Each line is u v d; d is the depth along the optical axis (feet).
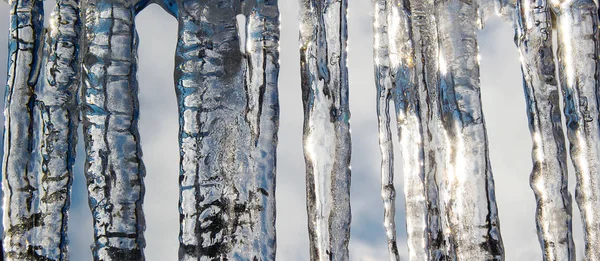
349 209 5.94
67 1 6.06
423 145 6.36
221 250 5.55
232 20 6.15
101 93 5.80
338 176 5.97
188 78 5.91
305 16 6.32
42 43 6.04
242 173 5.78
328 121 6.07
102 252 5.47
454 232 6.07
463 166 6.17
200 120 5.83
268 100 5.97
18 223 5.56
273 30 6.16
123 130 5.77
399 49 6.60
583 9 6.44
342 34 6.30
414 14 6.70
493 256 5.93
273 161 5.87
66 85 5.91
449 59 6.41
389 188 6.25
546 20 6.37
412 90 6.51
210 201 5.66
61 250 5.62
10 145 5.68
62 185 5.73
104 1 6.00
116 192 5.62
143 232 5.70
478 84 6.38
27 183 5.66
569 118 6.36
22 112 5.76
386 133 6.38
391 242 6.14
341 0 6.37
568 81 6.40
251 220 5.67
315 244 5.80
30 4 6.01
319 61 6.19
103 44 5.90
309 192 5.93
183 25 6.05
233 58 6.04
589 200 6.10
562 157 6.11
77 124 5.99
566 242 5.92
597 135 6.19
